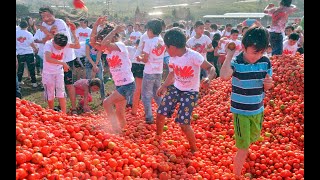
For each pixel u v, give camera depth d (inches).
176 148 223.1
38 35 459.8
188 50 213.0
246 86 185.3
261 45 175.2
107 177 166.6
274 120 267.0
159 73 275.4
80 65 436.8
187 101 216.8
